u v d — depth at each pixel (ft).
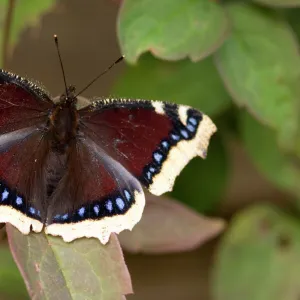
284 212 2.27
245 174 2.39
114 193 1.90
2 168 1.90
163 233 2.01
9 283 2.17
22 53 2.35
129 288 1.87
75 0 2.34
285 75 2.03
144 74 2.15
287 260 2.21
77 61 2.36
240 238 2.22
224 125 2.24
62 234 1.88
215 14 2.00
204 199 2.26
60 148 1.92
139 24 1.98
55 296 1.86
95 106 1.94
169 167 1.91
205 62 2.15
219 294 2.21
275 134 2.16
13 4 2.04
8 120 1.93
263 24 2.04
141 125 1.92
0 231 1.90
